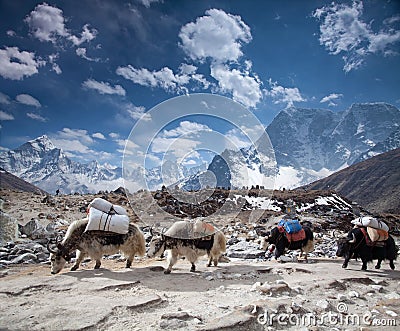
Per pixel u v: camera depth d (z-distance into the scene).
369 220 10.60
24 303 6.14
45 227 19.16
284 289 7.31
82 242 9.34
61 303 6.14
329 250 16.62
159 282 8.05
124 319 5.60
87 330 5.09
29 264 11.20
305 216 29.36
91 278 7.98
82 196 32.69
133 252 9.74
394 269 11.02
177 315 5.60
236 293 7.25
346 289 7.84
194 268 9.75
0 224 15.34
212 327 5.12
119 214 9.83
